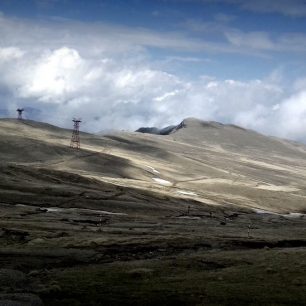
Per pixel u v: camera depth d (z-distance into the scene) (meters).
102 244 82.12
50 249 75.12
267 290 52.47
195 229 128.88
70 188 199.38
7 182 186.00
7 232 93.62
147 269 61.38
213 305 46.72
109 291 50.28
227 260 69.94
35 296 46.16
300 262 67.38
